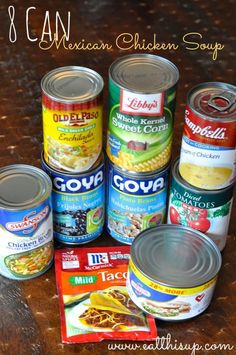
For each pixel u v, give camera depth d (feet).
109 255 3.25
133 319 2.92
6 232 2.94
